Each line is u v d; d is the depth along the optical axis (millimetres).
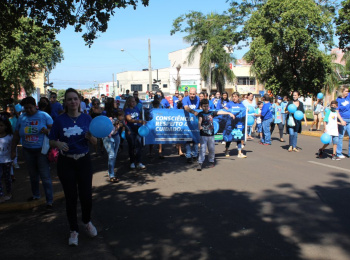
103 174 8664
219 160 10141
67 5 7742
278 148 12406
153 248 4316
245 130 10477
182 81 60875
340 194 6418
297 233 4668
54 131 4508
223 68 39281
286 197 6285
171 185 7383
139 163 9141
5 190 7012
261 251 4148
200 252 4160
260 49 23312
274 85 25562
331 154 10953
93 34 8188
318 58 23828
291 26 22312
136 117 8977
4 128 6348
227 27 30438
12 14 8164
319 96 18000
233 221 5145
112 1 7559
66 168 4535
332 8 24359
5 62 21141
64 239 4715
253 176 7969
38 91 44250
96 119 4488
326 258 3967
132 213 5652
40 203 6254
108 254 4203
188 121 10164
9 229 5148
